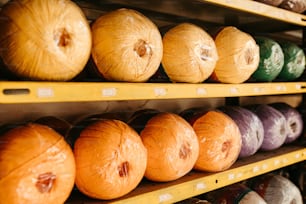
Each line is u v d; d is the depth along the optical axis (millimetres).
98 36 1020
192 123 1395
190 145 1235
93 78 1157
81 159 998
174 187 1223
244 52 1407
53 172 870
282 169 2252
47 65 859
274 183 1869
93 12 1611
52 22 849
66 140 1054
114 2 1513
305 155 1941
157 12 1704
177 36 1215
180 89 1203
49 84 863
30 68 853
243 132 1572
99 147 1001
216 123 1385
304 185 2158
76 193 1121
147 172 1197
